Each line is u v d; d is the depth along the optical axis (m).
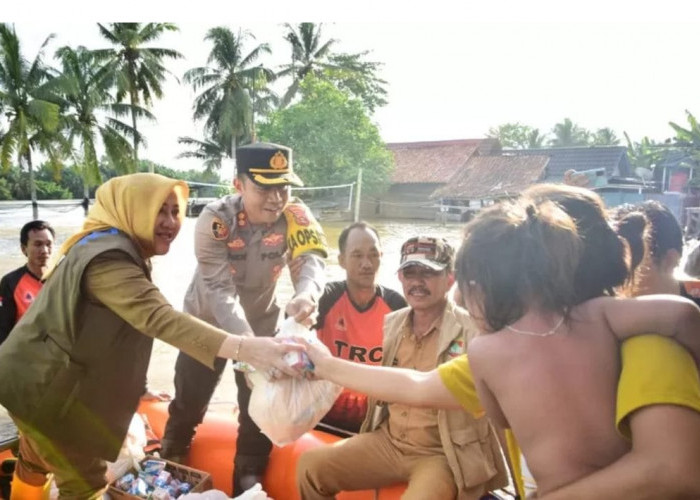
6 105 26.70
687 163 15.39
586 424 1.07
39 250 3.47
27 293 3.48
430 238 2.36
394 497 2.38
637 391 1.00
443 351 2.32
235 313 2.41
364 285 2.84
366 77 30.17
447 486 2.17
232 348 1.93
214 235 2.52
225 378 5.25
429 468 2.22
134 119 30.56
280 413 2.01
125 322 1.96
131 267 1.86
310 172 24.16
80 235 1.97
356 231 2.84
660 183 15.71
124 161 30.16
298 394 2.02
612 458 1.05
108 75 29.02
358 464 2.38
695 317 1.05
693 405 0.96
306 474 2.40
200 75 31.34
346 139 24.25
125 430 2.09
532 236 1.13
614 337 1.11
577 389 1.08
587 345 1.10
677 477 0.93
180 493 2.40
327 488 2.41
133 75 30.47
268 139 24.77
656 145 21.81
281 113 24.89
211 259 2.51
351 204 24.33
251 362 1.96
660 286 2.14
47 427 1.92
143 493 2.36
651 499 0.95
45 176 41.25
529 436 1.12
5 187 37.31
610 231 1.21
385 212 27.38
